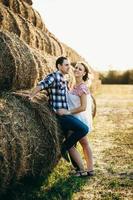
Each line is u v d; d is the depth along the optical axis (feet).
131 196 20.15
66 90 21.77
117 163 25.94
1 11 29.22
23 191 19.25
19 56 20.43
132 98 80.48
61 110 21.08
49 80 20.59
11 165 16.21
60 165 24.52
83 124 21.65
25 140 17.22
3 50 19.44
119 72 170.91
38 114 19.10
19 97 19.25
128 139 33.60
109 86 141.69
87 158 22.95
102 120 45.50
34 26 38.58
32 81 22.59
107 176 23.21
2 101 17.85
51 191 20.17
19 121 17.49
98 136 35.12
